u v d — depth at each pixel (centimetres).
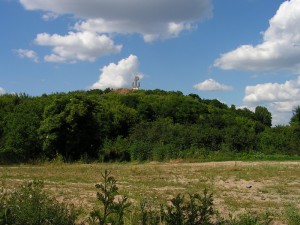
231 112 7725
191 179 2102
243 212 1134
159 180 2020
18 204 445
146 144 4019
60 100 3700
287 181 2048
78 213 584
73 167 2706
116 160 3853
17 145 3553
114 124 5047
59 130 3603
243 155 4112
